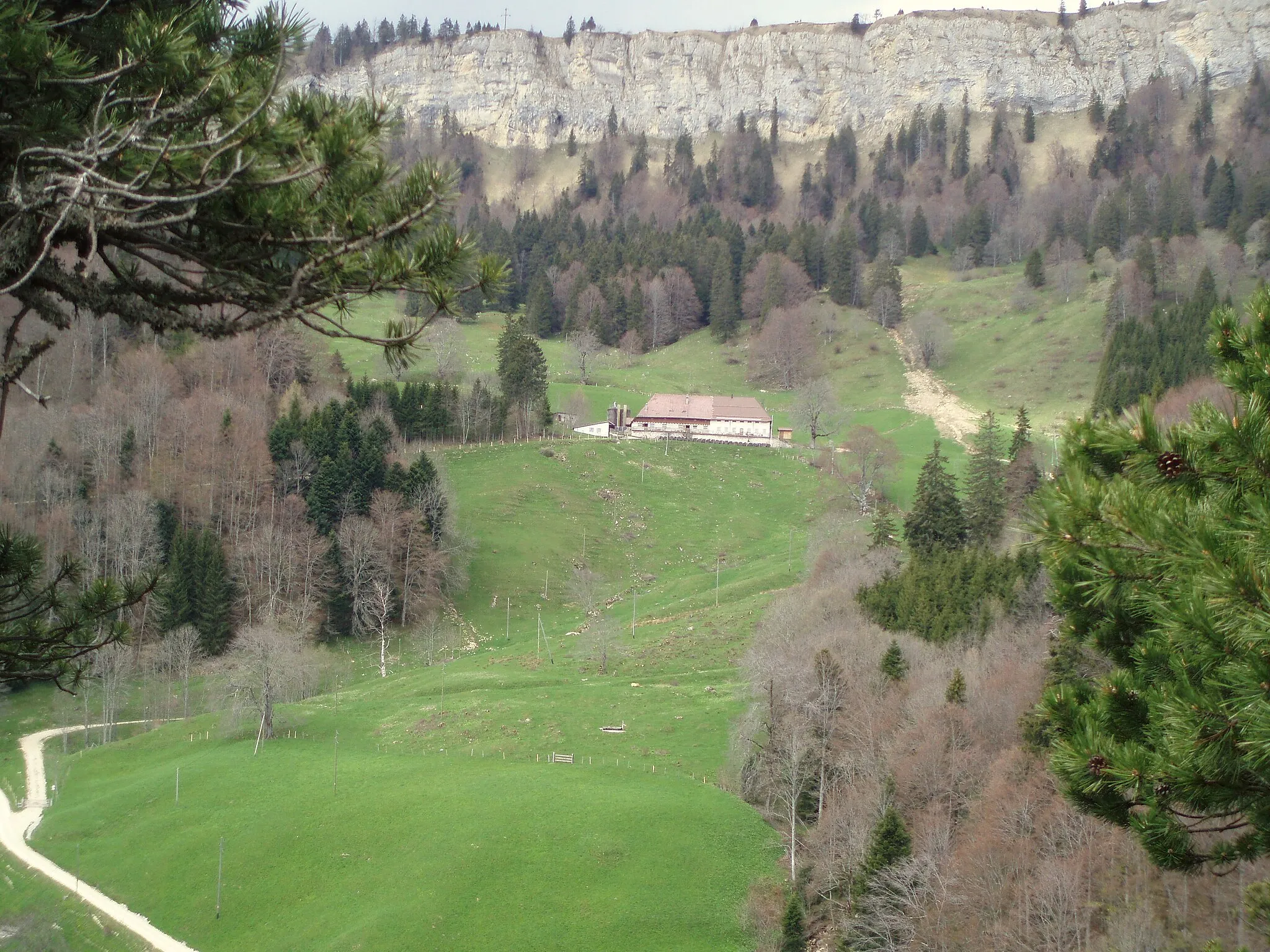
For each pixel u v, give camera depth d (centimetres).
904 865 4728
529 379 17250
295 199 1292
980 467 11688
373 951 5625
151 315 1371
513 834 6562
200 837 6906
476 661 10556
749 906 5844
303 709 9250
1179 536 1347
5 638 1516
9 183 1273
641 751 7888
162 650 10138
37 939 5994
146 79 1274
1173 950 3666
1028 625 6844
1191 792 1387
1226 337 1559
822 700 6556
